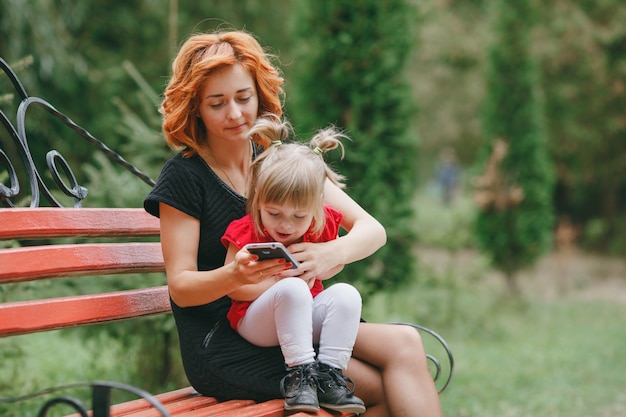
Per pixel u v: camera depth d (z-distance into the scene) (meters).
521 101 11.59
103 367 5.70
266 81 2.63
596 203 18.08
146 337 5.20
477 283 11.99
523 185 11.48
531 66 11.64
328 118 6.93
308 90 7.00
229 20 10.86
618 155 16.70
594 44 16.11
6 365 4.69
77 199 3.02
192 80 2.49
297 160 2.42
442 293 10.22
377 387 2.58
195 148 2.58
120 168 6.19
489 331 9.04
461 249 16.73
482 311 9.80
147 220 2.89
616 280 14.06
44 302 2.26
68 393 4.97
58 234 2.46
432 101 19.22
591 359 7.58
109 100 9.58
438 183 23.56
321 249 2.52
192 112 2.56
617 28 15.97
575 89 16.28
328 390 2.38
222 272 2.30
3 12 7.73
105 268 2.57
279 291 2.40
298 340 2.39
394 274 6.91
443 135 19.75
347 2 6.89
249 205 2.49
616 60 16.27
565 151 16.58
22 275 2.26
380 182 6.84
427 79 18.66
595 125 16.39
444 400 5.83
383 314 8.77
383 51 6.92
